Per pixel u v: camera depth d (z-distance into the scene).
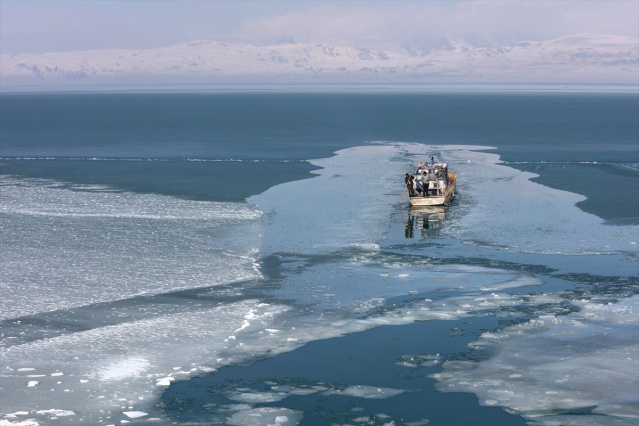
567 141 107.12
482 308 33.62
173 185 66.56
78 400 24.70
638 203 57.09
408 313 33.06
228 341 29.88
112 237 46.88
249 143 104.38
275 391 25.58
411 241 46.22
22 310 33.44
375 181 68.44
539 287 36.78
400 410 24.19
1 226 49.53
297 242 45.94
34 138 114.06
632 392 25.05
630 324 31.33
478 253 43.28
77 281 37.75
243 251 43.81
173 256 42.59
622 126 141.38
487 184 66.31
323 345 29.53
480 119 164.62
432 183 56.72
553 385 25.69
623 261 41.25
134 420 23.47
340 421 23.50
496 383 25.97
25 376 26.47
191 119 167.50
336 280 38.22
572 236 46.94
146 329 31.19
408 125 142.38
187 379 26.44
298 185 66.38
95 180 69.50
